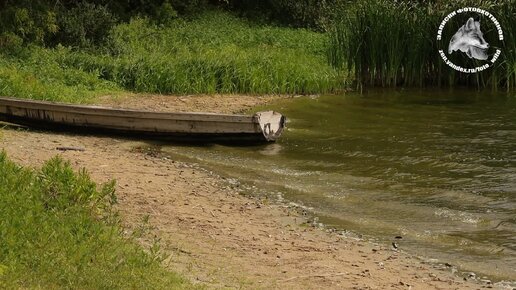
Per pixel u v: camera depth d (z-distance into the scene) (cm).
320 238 1005
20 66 2127
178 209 1075
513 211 1141
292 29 3319
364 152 1526
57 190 932
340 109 2055
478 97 2264
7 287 666
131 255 793
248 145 1577
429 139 1656
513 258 952
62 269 721
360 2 2633
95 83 2128
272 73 2319
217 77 2264
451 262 936
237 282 799
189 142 1580
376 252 959
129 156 1420
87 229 828
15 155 1302
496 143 1611
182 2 3334
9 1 2384
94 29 2534
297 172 1364
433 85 2503
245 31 3103
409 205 1171
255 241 965
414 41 2455
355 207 1162
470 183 1294
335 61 2503
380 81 2481
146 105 1997
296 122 1859
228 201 1156
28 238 769
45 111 1602
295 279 829
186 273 805
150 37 2822
